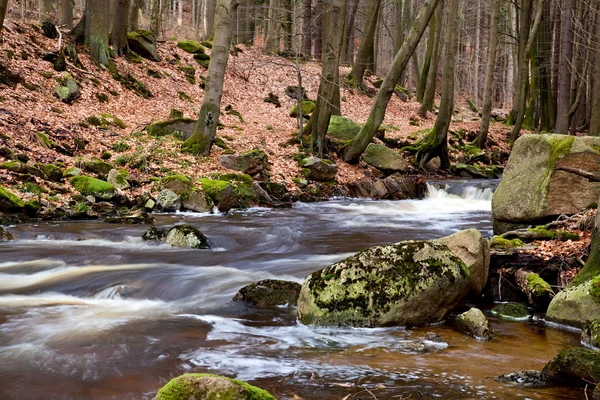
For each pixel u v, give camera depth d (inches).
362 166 796.0
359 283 238.5
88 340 211.2
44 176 507.5
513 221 361.4
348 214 576.7
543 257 283.1
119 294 286.0
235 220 517.0
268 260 364.5
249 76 1136.2
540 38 1268.5
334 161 780.6
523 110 1095.6
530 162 360.8
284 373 179.5
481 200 709.3
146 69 948.0
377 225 510.0
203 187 571.8
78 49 845.2
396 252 245.3
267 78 1156.5
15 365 183.6
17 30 781.9
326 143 789.9
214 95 674.2
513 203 360.2
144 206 532.7
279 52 1330.0
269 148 752.3
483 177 900.0
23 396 159.3
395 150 900.0
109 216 492.1
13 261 343.0
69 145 592.1
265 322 243.9
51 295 281.6
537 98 1414.9
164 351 201.2
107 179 551.5
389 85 749.3
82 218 478.9
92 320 239.5
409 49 727.1
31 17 1111.0
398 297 234.8
